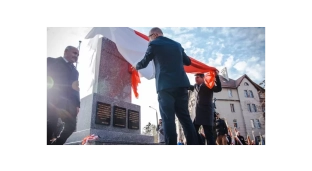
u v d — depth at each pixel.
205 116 3.46
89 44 3.52
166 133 3.29
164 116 3.37
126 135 3.33
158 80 3.53
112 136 3.23
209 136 3.39
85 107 3.25
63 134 3.12
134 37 3.69
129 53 3.66
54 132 3.10
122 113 3.43
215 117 3.46
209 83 3.61
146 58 3.59
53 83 3.25
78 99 3.30
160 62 3.56
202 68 3.64
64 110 3.20
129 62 3.65
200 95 3.54
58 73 3.29
